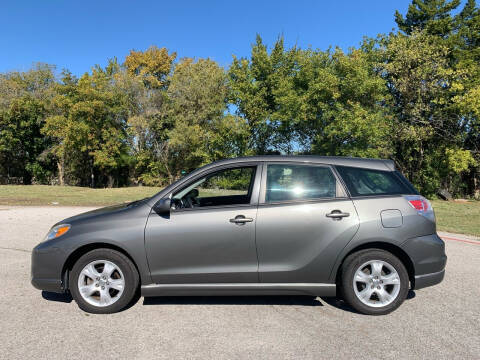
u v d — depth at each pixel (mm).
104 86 38281
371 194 4121
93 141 37656
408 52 24484
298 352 3135
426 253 4012
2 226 9859
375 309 3969
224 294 4012
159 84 42062
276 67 32094
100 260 3990
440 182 28938
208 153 32562
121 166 44219
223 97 33312
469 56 27406
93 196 20469
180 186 4188
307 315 3986
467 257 7012
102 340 3338
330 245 3941
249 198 4164
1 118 39500
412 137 25109
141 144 38156
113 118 39219
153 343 3285
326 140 26516
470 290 4930
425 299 4559
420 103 25141
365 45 28109
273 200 4059
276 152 33406
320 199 4059
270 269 3963
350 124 22734
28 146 42469
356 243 3943
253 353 3113
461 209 17062
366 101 24688
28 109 40625
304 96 26016
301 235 3955
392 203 4059
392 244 4000
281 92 28031
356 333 3529
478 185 30875
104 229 3965
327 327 3670
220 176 4258
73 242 3953
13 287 4859
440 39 28031
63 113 38000
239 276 3967
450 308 4238
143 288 3967
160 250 3939
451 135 26094
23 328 3586
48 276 3984
